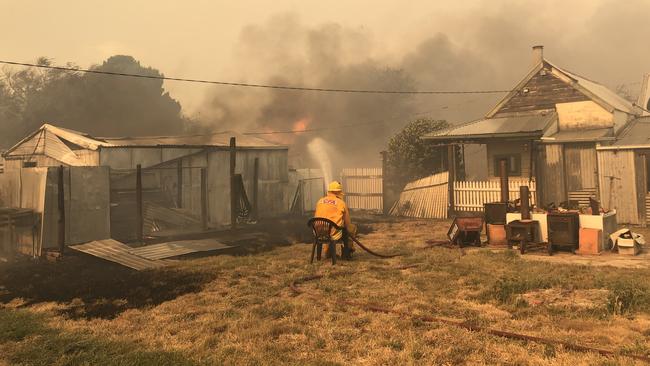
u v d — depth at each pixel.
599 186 17.81
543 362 4.40
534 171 19.97
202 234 15.55
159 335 5.73
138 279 9.12
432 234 14.87
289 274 9.07
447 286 7.62
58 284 9.18
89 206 13.67
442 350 4.75
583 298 6.68
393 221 19.48
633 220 17.00
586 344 4.88
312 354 4.84
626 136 18.75
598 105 19.94
